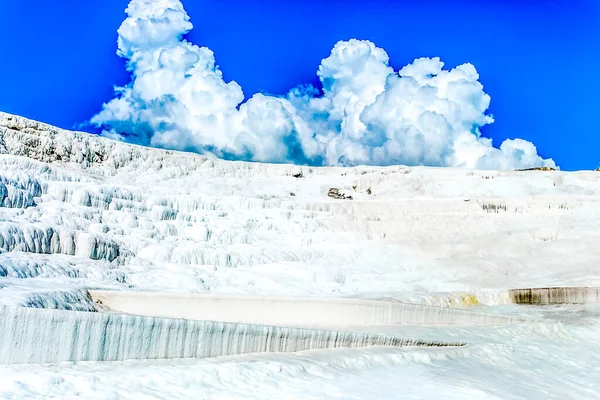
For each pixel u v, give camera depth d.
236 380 7.88
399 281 21.98
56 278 13.62
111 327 7.80
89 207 19.89
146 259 18.50
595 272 22.09
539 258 24.56
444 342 12.35
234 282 18.73
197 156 34.56
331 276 21.03
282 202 28.22
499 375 10.72
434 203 30.25
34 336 7.16
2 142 27.38
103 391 6.68
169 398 6.86
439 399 8.34
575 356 13.38
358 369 9.51
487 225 28.56
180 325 8.47
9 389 6.27
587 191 32.41
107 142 32.00
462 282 22.31
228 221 24.36
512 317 15.96
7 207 17.22
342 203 29.70
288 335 9.84
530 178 34.41
